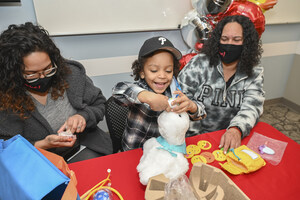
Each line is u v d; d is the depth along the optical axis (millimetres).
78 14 1611
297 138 2094
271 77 2596
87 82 1223
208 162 811
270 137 955
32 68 869
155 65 753
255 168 747
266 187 706
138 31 1803
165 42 750
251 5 1494
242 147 832
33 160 481
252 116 1028
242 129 939
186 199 597
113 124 1139
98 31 1705
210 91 1255
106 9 1661
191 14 1707
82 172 749
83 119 1076
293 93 2631
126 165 784
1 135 948
